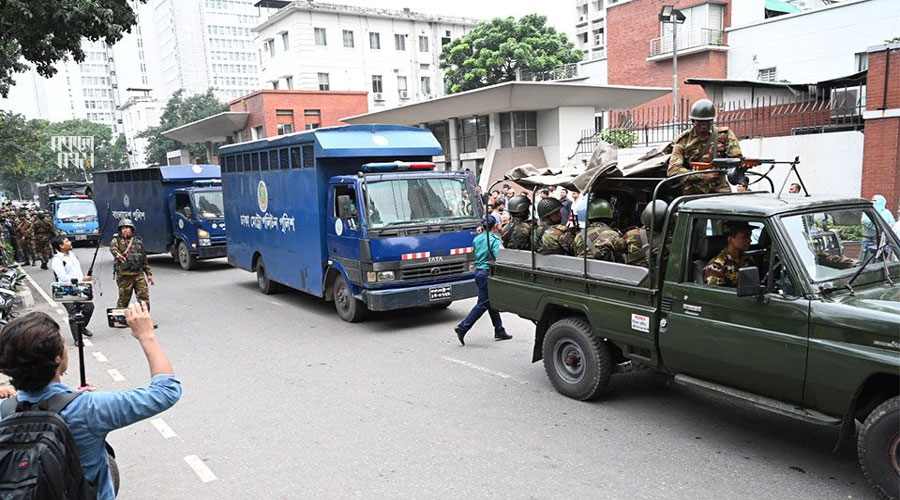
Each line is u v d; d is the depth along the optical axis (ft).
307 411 19.70
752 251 15.15
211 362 25.81
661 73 100.48
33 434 7.07
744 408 18.48
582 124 90.58
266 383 22.72
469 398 20.26
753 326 14.21
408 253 29.50
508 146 91.40
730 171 16.57
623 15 106.42
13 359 7.38
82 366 10.53
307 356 26.18
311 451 16.66
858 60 76.33
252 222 41.78
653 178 19.06
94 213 87.15
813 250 13.99
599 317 18.24
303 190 34.14
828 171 48.06
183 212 55.62
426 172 31.58
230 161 44.34
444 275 30.60
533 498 13.65
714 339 14.98
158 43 427.74
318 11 148.25
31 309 39.65
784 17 83.41
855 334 12.40
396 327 30.96
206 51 402.52
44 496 6.82
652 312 16.48
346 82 154.51
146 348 8.45
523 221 22.89
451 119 99.30
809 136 48.88
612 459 15.35
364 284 29.60
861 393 12.80
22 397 7.67
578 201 39.81
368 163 33.45
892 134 41.42
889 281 14.38
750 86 63.82
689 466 14.79
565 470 14.89
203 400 21.11
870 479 12.60
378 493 14.19
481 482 14.48
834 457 14.96
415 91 166.81
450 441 16.92
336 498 14.05
